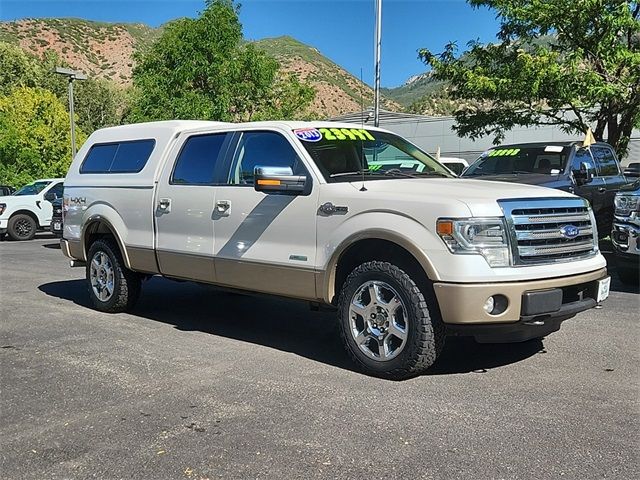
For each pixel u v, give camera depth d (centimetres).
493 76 1295
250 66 2069
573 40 1219
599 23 1166
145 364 517
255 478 322
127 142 716
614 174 1154
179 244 617
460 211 433
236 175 576
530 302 433
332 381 467
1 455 354
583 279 470
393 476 321
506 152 1087
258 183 496
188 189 610
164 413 409
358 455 344
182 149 639
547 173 998
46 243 1717
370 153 571
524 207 450
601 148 1146
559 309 450
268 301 789
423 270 448
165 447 360
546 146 1057
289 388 453
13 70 5466
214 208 582
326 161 530
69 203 771
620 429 373
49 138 3603
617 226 825
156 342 587
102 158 745
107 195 708
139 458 347
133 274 708
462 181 528
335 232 489
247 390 450
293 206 519
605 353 533
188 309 740
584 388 445
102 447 362
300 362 519
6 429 390
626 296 779
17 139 3441
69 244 770
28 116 3581
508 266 436
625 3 1134
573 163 1013
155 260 647
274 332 626
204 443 364
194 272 606
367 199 475
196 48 2005
